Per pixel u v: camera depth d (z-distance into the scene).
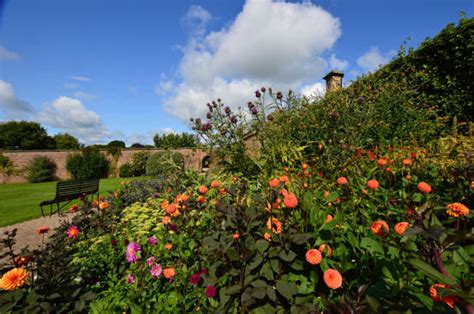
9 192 10.12
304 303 0.88
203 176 3.23
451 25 3.45
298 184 1.80
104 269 1.91
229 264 1.07
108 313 1.29
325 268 0.89
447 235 0.68
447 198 1.36
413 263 0.66
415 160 1.84
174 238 1.63
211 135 2.89
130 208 3.49
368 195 1.48
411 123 3.27
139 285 1.52
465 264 0.78
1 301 1.13
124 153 18.45
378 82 4.28
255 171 2.84
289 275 1.00
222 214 1.37
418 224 0.82
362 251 0.95
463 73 3.34
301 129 3.16
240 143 2.86
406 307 0.70
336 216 1.08
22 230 4.16
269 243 1.02
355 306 0.72
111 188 9.88
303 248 1.07
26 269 1.39
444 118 3.33
